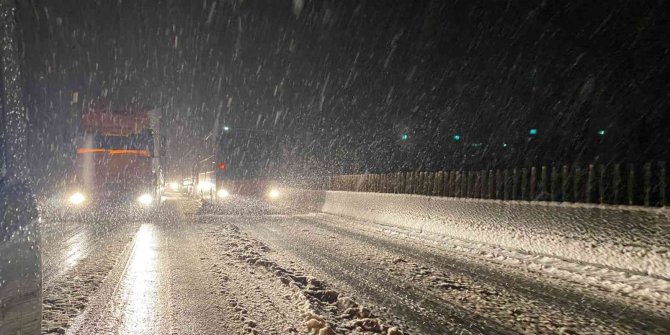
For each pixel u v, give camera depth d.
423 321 4.90
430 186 13.08
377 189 16.58
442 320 4.93
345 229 13.82
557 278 6.80
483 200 10.25
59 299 5.72
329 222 16.17
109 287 6.36
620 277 6.43
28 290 2.05
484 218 10.05
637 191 7.03
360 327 4.67
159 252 9.40
